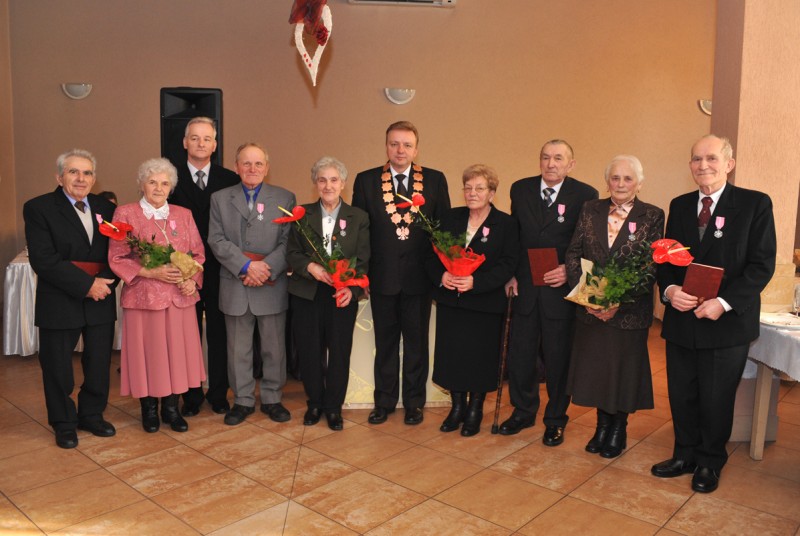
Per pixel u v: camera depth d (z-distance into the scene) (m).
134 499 2.73
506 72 6.88
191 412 3.77
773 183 3.51
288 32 6.76
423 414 3.81
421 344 3.67
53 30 6.67
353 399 3.93
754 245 2.71
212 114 4.73
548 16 6.82
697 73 6.89
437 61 6.85
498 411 3.52
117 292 5.02
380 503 2.71
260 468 3.05
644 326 3.06
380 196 3.54
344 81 6.84
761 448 3.20
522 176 7.00
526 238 3.36
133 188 6.84
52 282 3.17
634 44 6.87
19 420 3.68
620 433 3.24
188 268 3.27
